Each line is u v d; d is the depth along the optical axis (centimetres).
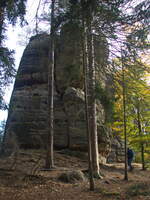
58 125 1827
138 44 760
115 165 1778
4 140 1864
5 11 917
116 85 1083
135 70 912
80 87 1959
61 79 1947
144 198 773
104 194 835
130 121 1867
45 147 1756
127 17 648
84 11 650
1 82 1011
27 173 1090
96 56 947
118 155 2056
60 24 743
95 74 1058
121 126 1953
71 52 1115
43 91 1992
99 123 1769
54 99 1922
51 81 1462
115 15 652
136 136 1833
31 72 2100
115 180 1202
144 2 602
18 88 2086
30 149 1731
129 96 1153
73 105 1864
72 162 1545
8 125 1936
